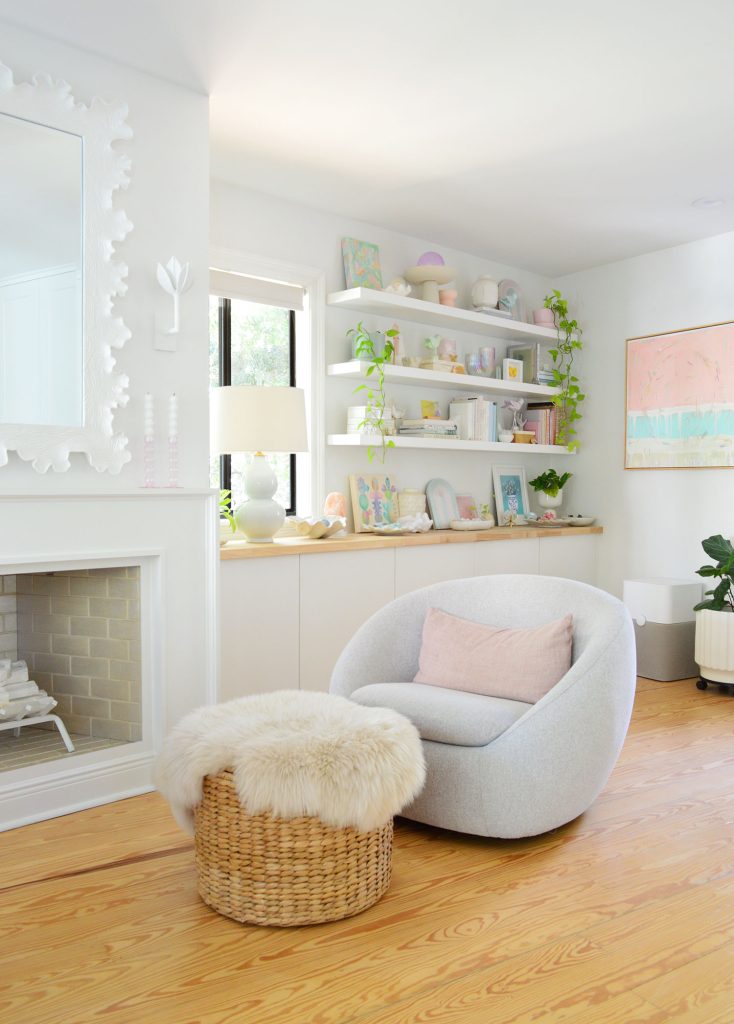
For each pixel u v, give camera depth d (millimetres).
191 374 3209
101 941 2029
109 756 3006
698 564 5000
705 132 3502
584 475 5605
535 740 2518
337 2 2588
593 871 2408
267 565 3725
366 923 2121
